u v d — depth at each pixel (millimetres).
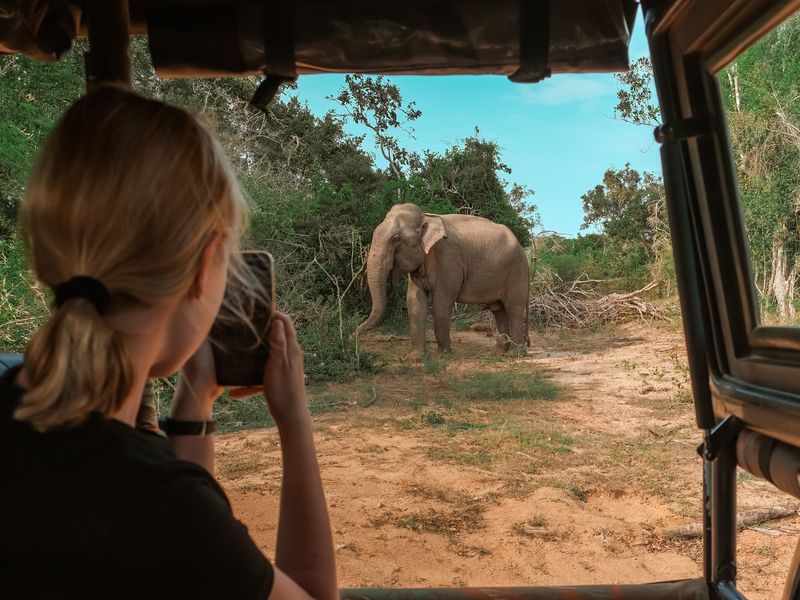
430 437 7164
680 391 9180
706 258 1672
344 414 8320
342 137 20281
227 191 900
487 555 4387
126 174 798
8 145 8492
